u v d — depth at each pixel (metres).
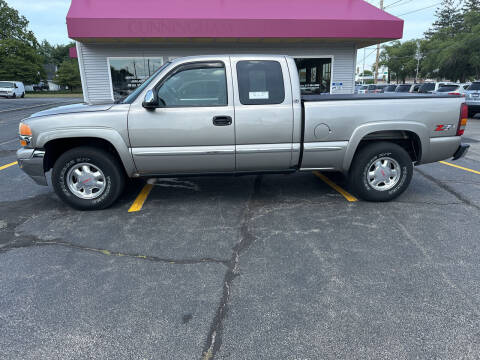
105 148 4.30
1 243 3.48
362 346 2.14
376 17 10.05
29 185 5.43
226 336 2.23
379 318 2.38
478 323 2.32
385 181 4.50
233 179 5.70
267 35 9.70
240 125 4.05
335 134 4.20
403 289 2.70
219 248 3.38
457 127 4.41
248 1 10.48
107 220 4.05
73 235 3.66
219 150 4.11
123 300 2.60
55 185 4.17
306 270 2.98
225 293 2.67
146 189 5.20
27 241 3.53
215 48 11.30
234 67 4.02
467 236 3.58
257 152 4.16
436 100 4.29
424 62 49.50
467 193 4.95
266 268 3.01
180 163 4.15
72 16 8.97
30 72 53.44
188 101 4.02
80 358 2.06
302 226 3.86
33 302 2.57
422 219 4.02
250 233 3.70
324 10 10.29
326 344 2.16
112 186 4.25
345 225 3.87
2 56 51.75
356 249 3.33
